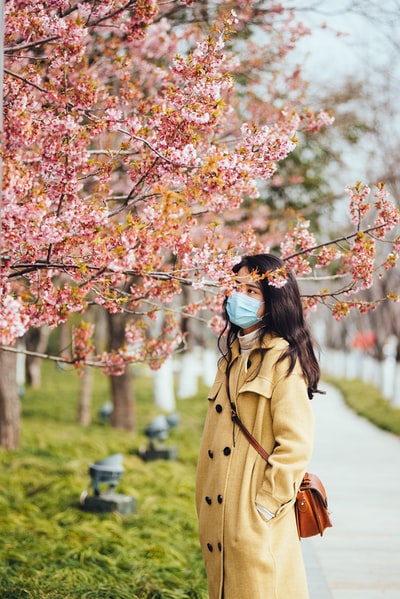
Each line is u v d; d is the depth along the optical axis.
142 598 4.83
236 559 2.92
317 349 3.36
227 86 3.65
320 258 4.05
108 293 3.62
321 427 17.62
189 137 3.50
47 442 11.40
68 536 6.20
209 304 4.52
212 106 3.52
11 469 8.98
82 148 3.41
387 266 3.84
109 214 3.66
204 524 3.11
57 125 3.34
